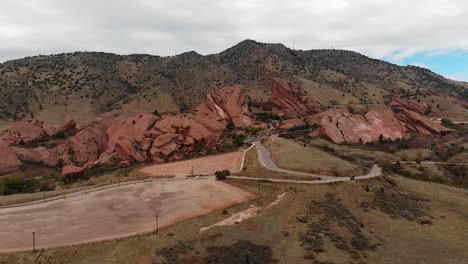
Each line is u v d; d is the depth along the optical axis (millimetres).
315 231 68250
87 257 63688
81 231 76500
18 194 111688
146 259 57781
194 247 62438
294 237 66125
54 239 72188
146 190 109188
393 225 77250
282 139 181375
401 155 167125
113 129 189375
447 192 109688
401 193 101938
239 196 101062
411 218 82312
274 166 126938
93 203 97000
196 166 138125
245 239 65000
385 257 61656
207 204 94812
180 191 107125
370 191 96250
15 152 166125
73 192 108750
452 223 81562
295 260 57781
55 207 93750
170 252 60125
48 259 64688
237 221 76750
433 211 90000
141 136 171625
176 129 167750
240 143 172250
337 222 74312
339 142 187375
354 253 61125
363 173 118125
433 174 140000
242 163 137625
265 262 57375
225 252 59719
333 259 57969
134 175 129625
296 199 87812
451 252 64812
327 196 91062
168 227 77438
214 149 165750
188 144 163375
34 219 84375
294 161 128000
